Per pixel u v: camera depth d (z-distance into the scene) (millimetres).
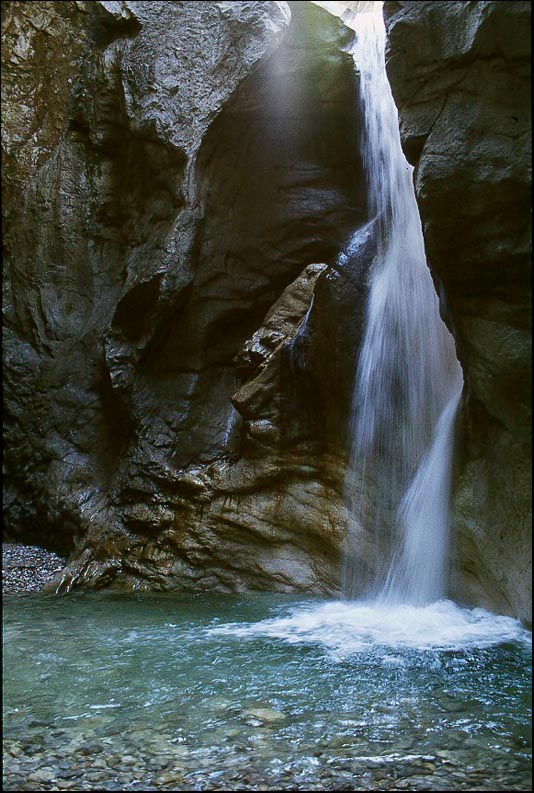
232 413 8500
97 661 5242
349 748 3697
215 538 7801
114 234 10062
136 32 9781
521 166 4910
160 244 8609
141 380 8820
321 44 8344
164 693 4559
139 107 9055
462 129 5184
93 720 4129
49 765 3533
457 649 5379
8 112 10828
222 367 8836
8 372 10203
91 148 10219
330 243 8578
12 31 11070
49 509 9281
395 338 7219
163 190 9086
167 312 8531
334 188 8680
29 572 8539
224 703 4371
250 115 8578
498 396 5523
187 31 9086
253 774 3416
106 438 9445
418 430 6930
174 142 8625
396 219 7781
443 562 6539
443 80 5281
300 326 7664
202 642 5703
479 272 5301
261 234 8727
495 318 5277
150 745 3768
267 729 3967
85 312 10078
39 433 9859
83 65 10445
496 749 3674
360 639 5734
